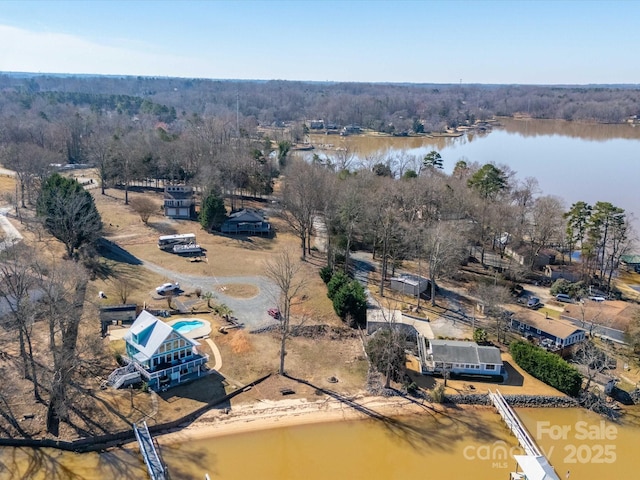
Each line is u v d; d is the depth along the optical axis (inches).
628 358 2546.8
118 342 2385.6
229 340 2481.5
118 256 3395.7
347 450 1893.5
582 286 3275.1
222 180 4633.4
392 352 2235.5
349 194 3467.0
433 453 1893.5
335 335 2613.2
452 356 2330.2
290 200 3740.2
